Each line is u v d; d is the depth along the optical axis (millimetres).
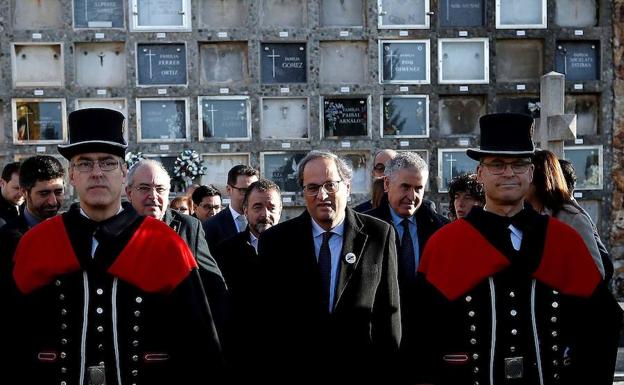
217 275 3119
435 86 7527
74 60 7340
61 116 7297
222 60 7520
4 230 2971
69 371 2021
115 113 2141
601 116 7582
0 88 7223
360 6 7598
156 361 2086
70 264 2061
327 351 2471
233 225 4422
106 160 2105
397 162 3227
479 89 7551
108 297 2068
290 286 2543
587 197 7480
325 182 2574
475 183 3387
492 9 7570
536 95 7629
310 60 7457
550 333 2160
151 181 3096
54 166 3209
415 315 2271
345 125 7504
